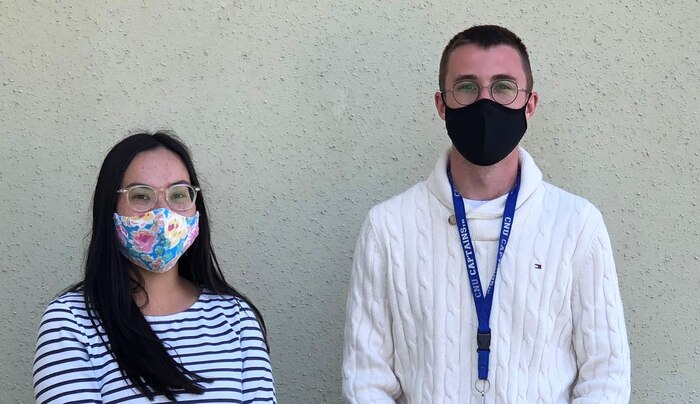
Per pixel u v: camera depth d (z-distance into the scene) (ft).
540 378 7.52
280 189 9.96
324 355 10.11
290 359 10.11
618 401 7.43
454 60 7.87
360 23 9.81
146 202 7.27
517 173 8.13
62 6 9.68
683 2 9.64
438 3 9.79
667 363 9.87
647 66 9.70
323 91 9.87
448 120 7.91
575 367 7.77
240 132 9.89
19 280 9.84
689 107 9.70
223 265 10.00
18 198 9.77
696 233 9.78
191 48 9.80
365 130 9.91
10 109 9.71
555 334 7.64
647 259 9.82
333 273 10.03
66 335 7.00
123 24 9.75
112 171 7.29
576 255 7.66
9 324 9.86
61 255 9.84
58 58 9.71
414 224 8.01
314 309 10.07
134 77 9.78
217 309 7.69
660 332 9.86
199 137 9.88
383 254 8.04
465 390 7.53
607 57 9.73
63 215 9.81
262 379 7.45
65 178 9.79
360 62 9.85
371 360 7.91
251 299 10.03
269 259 10.02
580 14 9.73
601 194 9.82
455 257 7.80
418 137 9.89
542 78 9.79
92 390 6.88
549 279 7.62
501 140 7.68
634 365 9.89
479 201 8.00
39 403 6.82
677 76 9.68
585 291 7.66
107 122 9.79
